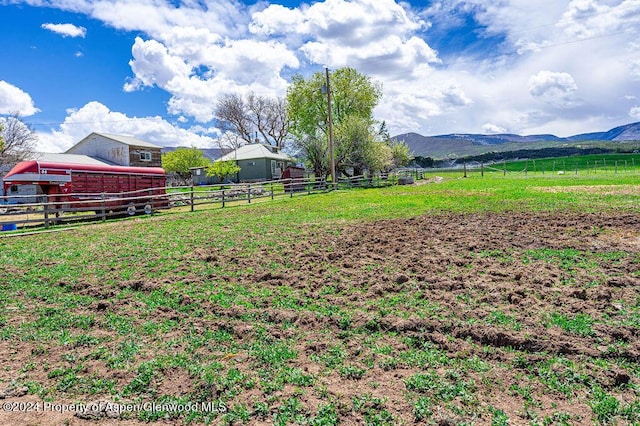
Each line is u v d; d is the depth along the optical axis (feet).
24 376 13.47
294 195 97.91
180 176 198.18
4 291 23.22
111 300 20.94
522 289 18.76
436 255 26.35
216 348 15.14
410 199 64.44
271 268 25.80
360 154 130.11
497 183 96.27
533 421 10.16
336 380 12.57
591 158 271.90
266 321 17.49
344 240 32.94
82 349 15.47
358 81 158.61
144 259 29.73
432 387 11.77
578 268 21.53
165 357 14.43
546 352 13.30
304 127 158.20
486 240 29.76
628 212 38.19
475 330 14.88
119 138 141.69
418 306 17.81
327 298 19.63
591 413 10.38
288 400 11.53
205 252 31.24
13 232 50.72
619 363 12.48
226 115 222.89
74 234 47.03
